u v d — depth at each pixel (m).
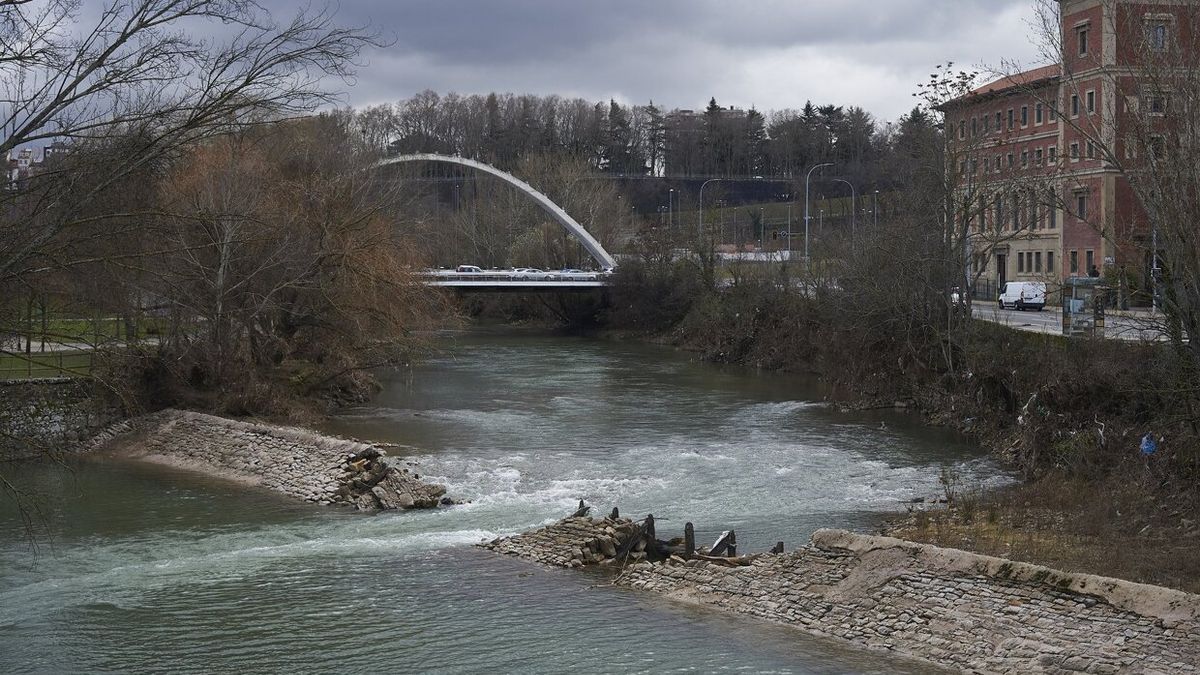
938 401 48.94
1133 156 33.28
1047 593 19.05
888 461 38.03
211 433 39.34
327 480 33.06
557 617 21.20
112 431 41.72
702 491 32.97
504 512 30.34
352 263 47.75
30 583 23.81
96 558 25.89
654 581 23.27
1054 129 72.50
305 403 47.62
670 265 100.38
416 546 26.70
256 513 30.75
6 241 17.28
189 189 42.25
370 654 19.41
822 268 73.12
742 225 163.75
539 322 121.81
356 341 51.19
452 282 97.94
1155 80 30.56
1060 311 67.56
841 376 57.00
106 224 20.11
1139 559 23.03
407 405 52.09
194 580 23.94
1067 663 17.30
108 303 36.44
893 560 21.23
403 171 117.94
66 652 19.59
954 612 19.39
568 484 34.00
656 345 92.25
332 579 23.89
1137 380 34.78
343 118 116.88
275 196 47.34
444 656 19.25
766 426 46.09
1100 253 69.44
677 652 19.20
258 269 44.88
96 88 17.34
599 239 135.38
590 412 50.06
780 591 21.66
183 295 43.66
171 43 20.73
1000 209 53.19
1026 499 30.22
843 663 18.50
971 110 63.12
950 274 51.22
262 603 22.27
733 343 77.38
